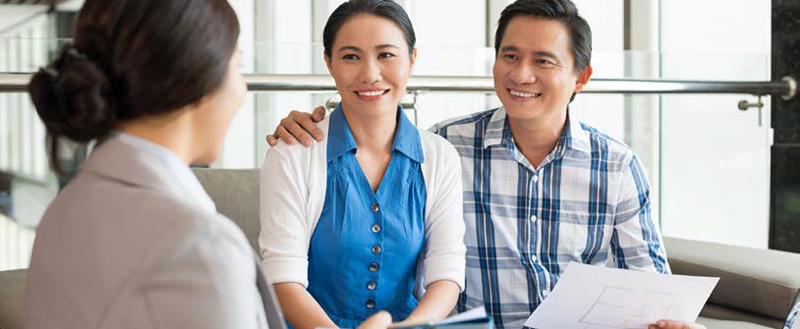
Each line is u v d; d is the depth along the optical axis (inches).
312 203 64.3
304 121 66.7
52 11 103.7
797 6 115.1
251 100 103.6
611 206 75.4
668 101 122.6
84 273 30.4
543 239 75.2
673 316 61.7
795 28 115.5
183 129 34.8
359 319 65.7
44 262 32.4
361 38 63.8
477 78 107.7
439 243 66.7
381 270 65.2
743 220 119.9
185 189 33.2
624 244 76.1
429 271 65.9
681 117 123.0
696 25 132.2
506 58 71.6
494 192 75.0
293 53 99.6
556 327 64.9
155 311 29.0
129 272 29.4
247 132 104.2
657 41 139.5
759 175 117.7
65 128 32.8
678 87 116.0
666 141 123.8
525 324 66.0
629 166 75.6
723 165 120.8
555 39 69.7
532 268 74.4
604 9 138.9
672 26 136.6
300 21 134.1
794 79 115.8
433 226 67.4
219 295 29.6
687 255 92.0
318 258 65.2
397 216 65.4
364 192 65.2
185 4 32.8
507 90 71.3
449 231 67.0
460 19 143.4
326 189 64.7
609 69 117.3
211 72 33.4
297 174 64.1
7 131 89.8
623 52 117.6
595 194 75.2
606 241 76.5
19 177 91.2
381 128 65.9
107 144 33.5
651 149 123.6
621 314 62.9
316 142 65.5
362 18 64.0
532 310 74.7
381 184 65.6
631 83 114.9
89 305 30.0
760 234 118.4
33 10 102.7
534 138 74.0
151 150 33.3
